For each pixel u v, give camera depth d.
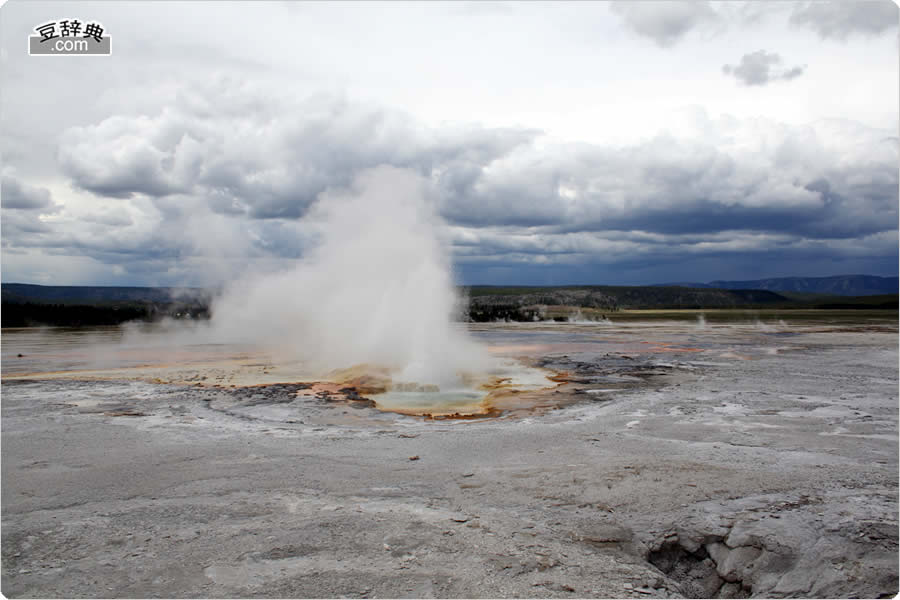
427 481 7.71
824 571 5.29
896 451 9.06
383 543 5.77
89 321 57.91
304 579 5.06
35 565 5.36
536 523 6.24
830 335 38.53
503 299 125.25
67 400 14.22
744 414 12.11
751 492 7.08
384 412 12.80
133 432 10.75
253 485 7.60
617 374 18.84
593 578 5.11
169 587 4.95
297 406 13.46
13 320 55.53
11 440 10.08
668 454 8.90
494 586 4.94
